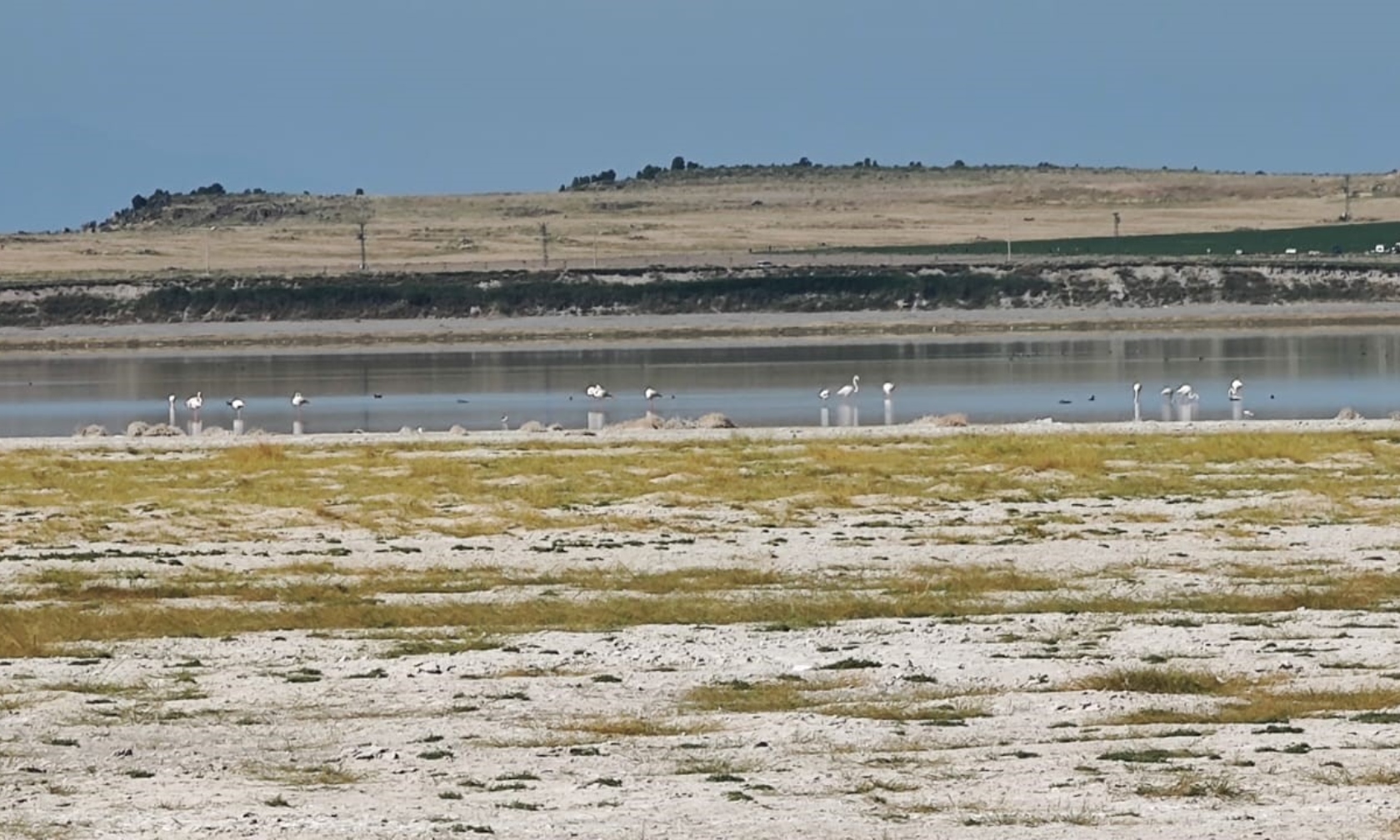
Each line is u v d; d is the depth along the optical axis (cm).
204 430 12038
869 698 3503
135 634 4369
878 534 6050
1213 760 2902
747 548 5784
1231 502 6700
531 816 2619
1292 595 4597
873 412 12625
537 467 8225
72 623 4500
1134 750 2994
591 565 5466
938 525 6253
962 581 4981
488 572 5362
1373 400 12900
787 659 3884
